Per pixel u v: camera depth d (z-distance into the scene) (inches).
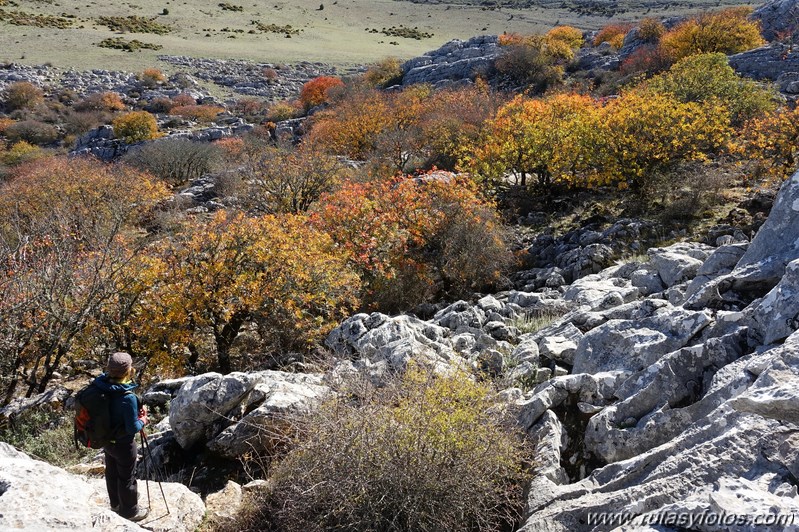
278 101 2459.4
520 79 1715.1
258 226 459.8
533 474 201.2
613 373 245.3
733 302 266.1
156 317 410.0
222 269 430.0
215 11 4197.8
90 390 180.2
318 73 2925.7
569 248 579.2
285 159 921.5
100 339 429.4
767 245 287.1
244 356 446.6
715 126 639.8
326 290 452.8
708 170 632.4
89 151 1763.0
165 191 1049.5
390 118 1273.4
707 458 161.6
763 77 1141.1
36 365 381.1
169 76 2755.9
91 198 933.8
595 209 673.6
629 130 661.3
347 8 4655.5
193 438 253.1
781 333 211.8
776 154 599.8
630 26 2137.1
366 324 370.0
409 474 175.6
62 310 380.5
